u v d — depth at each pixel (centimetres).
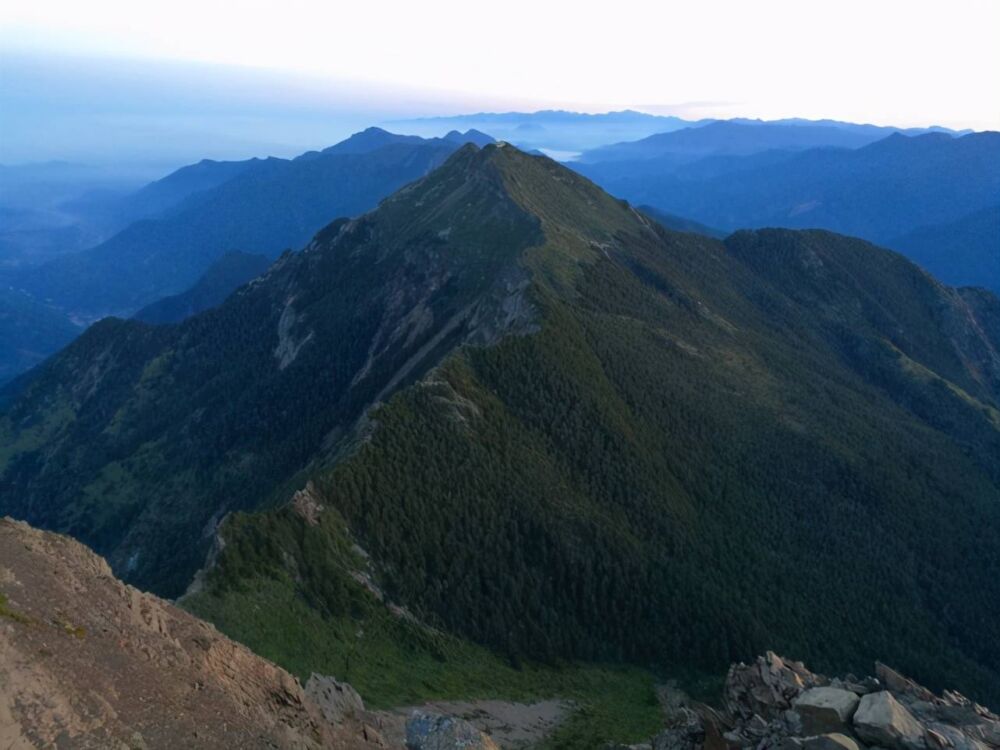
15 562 2652
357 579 6216
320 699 3225
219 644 2931
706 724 3328
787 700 3241
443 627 6488
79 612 2561
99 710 2169
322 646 5119
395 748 3228
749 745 3091
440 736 3023
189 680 2583
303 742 2673
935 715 3009
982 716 3038
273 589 5388
